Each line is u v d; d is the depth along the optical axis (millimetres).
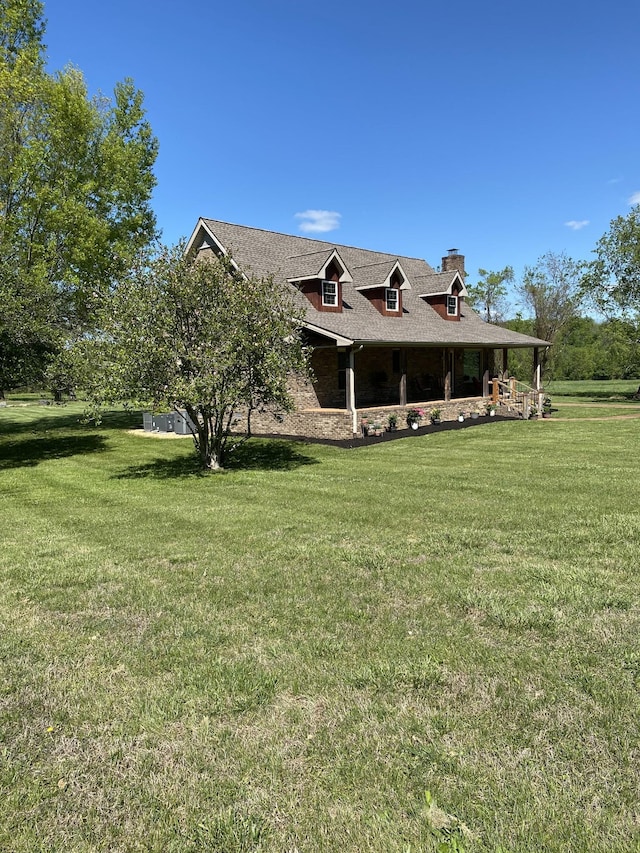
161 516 9336
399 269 23656
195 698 3861
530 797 2867
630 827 2660
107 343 12719
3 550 7633
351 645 4516
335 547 7098
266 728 3525
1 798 3010
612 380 61781
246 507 9742
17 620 5250
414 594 5516
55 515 9852
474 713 3584
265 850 2623
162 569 6570
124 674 4223
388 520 8383
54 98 23156
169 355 12297
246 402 13719
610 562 6227
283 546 7254
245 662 4309
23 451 18828
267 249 22875
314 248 25453
